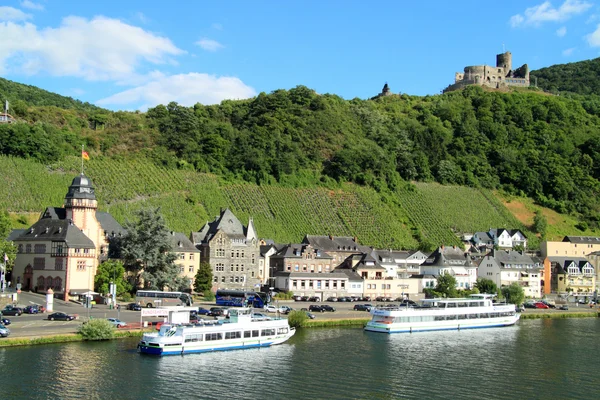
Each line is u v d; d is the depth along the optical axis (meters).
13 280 142.25
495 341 114.75
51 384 75.19
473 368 91.50
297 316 121.00
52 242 136.62
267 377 82.75
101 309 122.06
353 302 163.00
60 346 91.94
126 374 80.88
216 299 139.38
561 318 154.00
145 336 91.81
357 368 89.44
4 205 182.12
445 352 102.94
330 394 76.38
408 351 102.88
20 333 94.25
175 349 92.56
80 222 144.38
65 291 132.75
